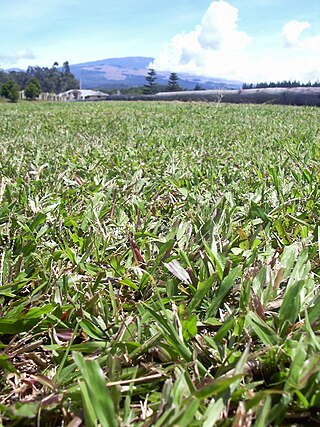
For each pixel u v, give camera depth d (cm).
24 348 96
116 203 211
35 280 129
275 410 71
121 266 139
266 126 690
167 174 283
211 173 278
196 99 2648
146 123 791
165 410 73
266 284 122
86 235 170
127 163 325
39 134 581
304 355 79
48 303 116
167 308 116
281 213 189
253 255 132
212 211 180
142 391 84
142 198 224
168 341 92
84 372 71
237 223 177
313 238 156
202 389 70
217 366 91
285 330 97
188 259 134
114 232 171
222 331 95
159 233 176
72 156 364
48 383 84
